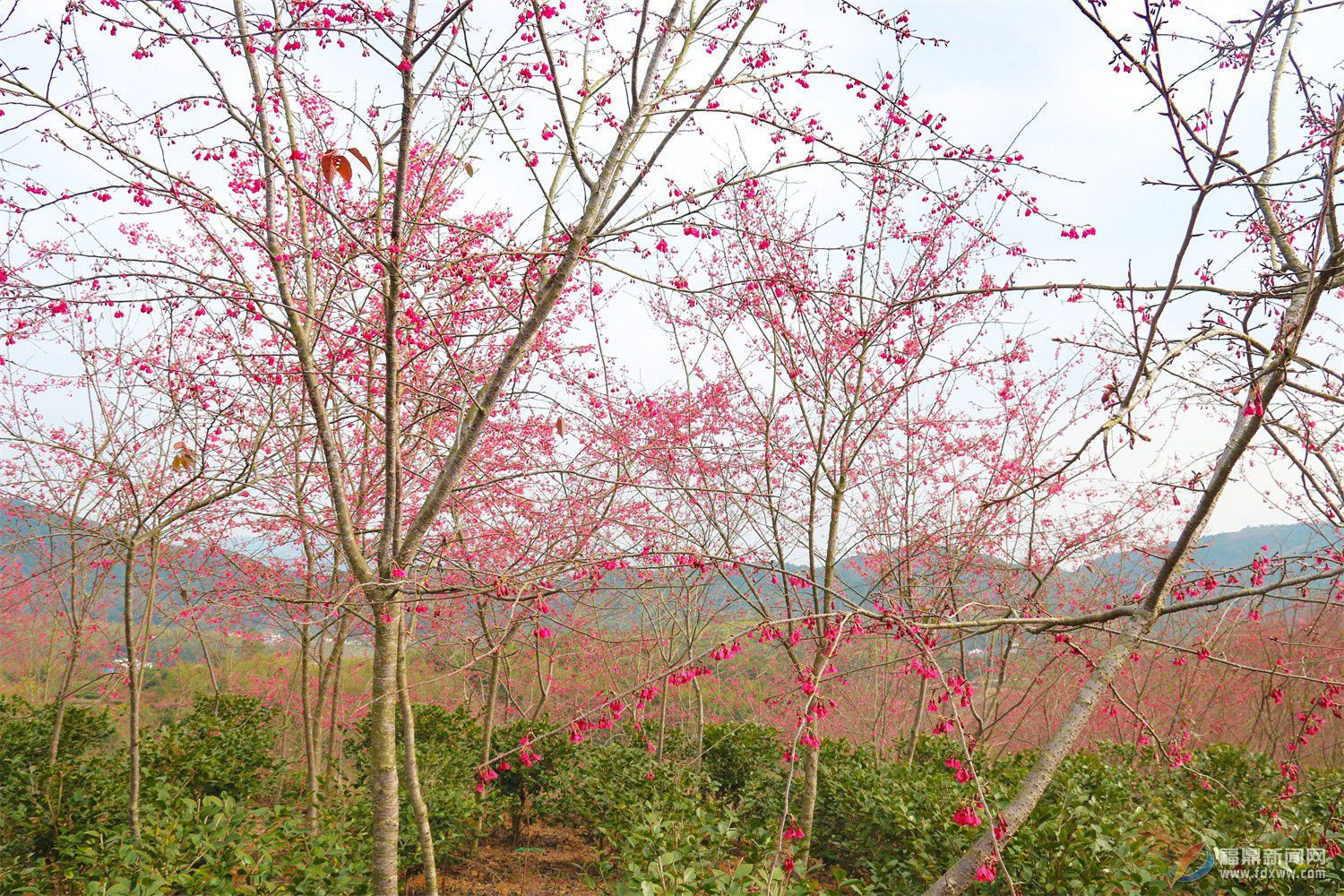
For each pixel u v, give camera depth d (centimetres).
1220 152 263
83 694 989
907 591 579
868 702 1244
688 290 402
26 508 745
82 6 374
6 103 333
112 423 681
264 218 517
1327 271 272
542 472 425
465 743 951
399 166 394
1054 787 678
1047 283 308
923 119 411
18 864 570
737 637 319
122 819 627
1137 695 879
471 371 543
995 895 471
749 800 764
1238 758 802
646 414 700
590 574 445
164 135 427
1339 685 375
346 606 430
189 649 1072
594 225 425
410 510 709
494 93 463
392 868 401
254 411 663
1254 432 292
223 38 399
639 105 406
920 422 716
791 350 604
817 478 588
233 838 479
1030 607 442
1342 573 310
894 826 600
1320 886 439
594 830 761
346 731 909
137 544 593
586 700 1109
